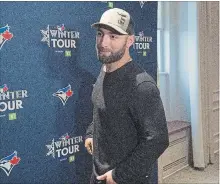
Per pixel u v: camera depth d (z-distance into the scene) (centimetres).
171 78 346
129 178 131
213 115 362
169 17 336
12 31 159
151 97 131
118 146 140
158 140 129
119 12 141
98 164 150
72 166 195
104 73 149
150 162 129
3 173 162
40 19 171
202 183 292
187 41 338
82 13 191
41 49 172
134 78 134
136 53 233
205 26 324
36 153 175
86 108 200
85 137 193
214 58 359
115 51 139
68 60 186
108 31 139
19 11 162
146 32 241
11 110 162
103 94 143
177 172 321
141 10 234
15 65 162
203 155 326
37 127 174
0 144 160
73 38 188
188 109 347
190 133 336
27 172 172
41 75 174
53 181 185
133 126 138
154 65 253
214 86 363
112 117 139
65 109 188
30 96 170
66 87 187
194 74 315
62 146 188
